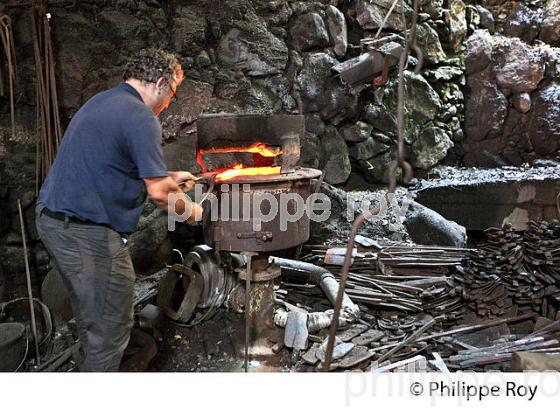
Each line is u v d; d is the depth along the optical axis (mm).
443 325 2855
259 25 3895
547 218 4383
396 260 3338
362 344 2623
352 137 4414
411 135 4715
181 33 3631
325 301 3076
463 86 5246
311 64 4109
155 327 2709
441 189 4527
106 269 2037
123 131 1945
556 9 5363
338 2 4297
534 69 5043
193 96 3686
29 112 3137
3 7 3012
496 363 2430
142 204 2150
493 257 3098
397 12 4441
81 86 3293
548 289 2957
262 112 3914
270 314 2748
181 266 2863
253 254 2518
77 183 1964
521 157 5242
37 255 3215
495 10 5500
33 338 2844
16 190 3119
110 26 3363
